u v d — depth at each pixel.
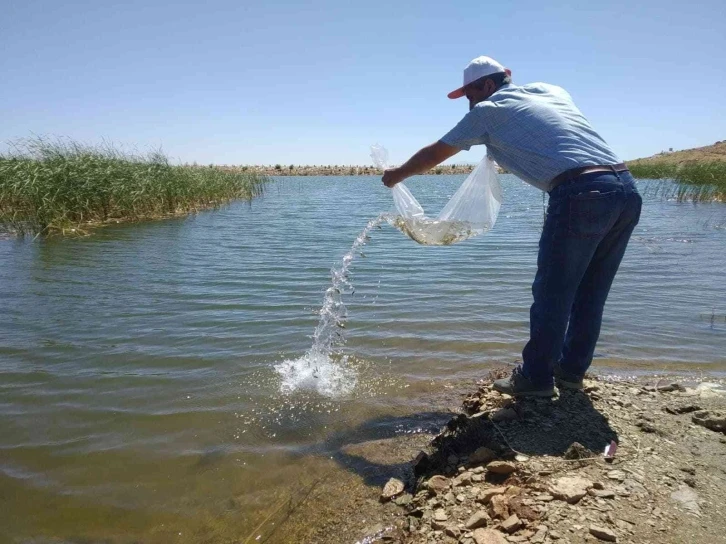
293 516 2.94
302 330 5.95
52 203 13.26
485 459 3.05
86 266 9.37
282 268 9.28
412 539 2.51
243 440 3.71
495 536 2.31
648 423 3.40
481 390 4.20
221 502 3.08
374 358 5.19
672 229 14.66
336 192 35.44
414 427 3.86
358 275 8.73
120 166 16.73
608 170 3.14
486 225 4.05
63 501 3.07
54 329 5.90
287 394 4.39
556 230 3.23
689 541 2.26
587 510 2.46
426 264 9.68
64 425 3.88
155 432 3.80
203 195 21.69
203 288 7.80
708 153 52.69
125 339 5.62
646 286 8.02
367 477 3.25
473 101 3.78
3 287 7.79
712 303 7.02
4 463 3.41
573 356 3.80
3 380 4.60
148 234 13.50
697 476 2.79
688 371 4.80
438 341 5.61
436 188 39.25
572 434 3.23
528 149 3.24
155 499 3.10
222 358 5.14
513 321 6.23
